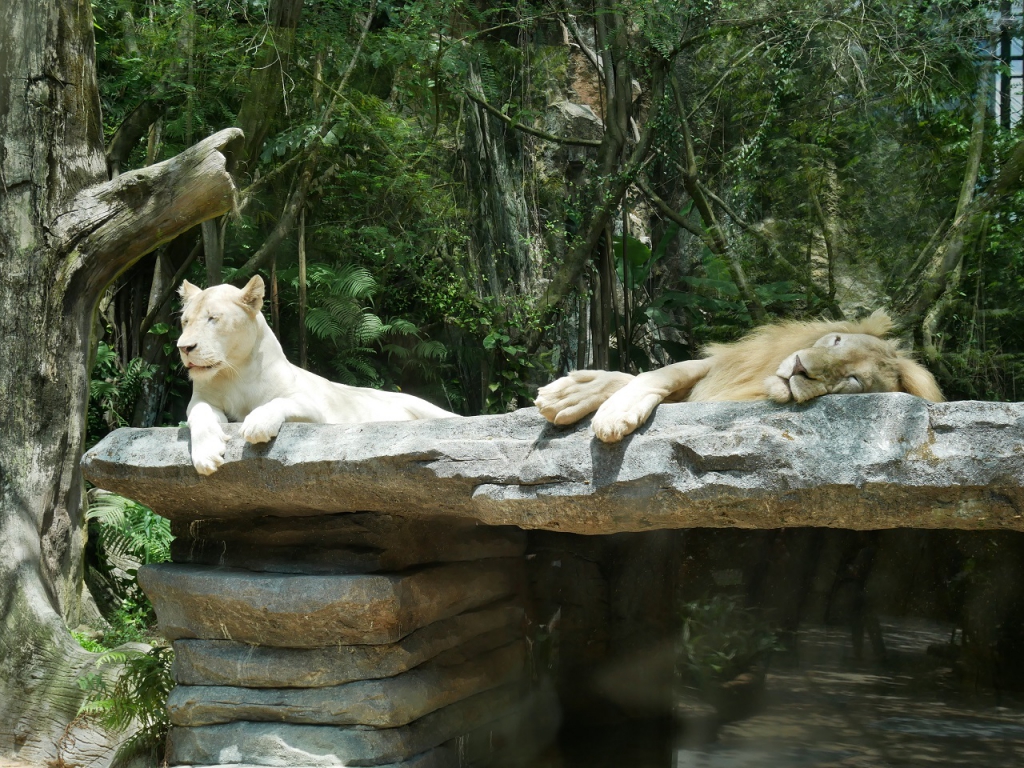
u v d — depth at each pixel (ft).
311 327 32.24
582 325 35.06
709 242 35.24
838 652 16.12
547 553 17.90
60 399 20.71
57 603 20.42
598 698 17.43
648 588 17.60
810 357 10.49
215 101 33.47
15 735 18.24
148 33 32.55
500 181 36.60
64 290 20.75
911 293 34.06
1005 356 32.86
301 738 13.28
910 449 9.86
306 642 13.55
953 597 15.60
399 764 13.19
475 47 35.94
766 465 10.25
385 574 13.75
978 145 33.81
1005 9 35.35
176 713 13.99
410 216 35.50
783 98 36.70
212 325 12.77
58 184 21.01
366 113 34.06
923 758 14.51
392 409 15.02
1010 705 14.94
